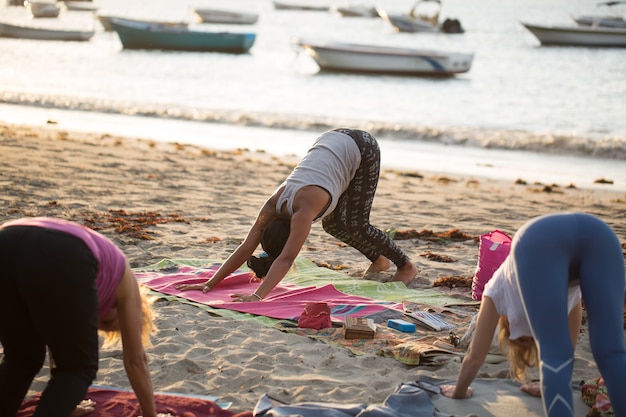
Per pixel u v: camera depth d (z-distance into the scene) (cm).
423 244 879
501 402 410
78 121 2288
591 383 417
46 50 5378
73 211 938
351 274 724
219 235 862
